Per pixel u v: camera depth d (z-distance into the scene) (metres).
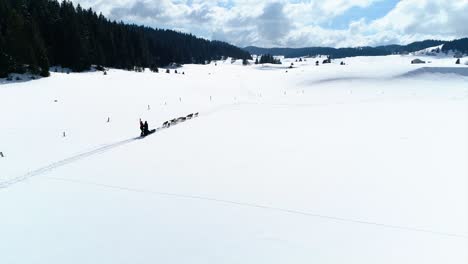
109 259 10.98
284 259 10.88
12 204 14.80
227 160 20.50
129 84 54.91
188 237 12.19
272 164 19.61
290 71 88.75
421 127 28.31
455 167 18.41
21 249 11.55
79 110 35.66
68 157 21.39
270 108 41.69
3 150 22.48
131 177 17.92
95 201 15.08
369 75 69.31
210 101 47.06
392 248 11.31
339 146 23.17
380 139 24.77
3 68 48.59
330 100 49.56
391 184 16.34
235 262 10.77
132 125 31.02
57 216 13.75
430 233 12.11
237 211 14.04
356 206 14.23
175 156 21.45
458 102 42.38
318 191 15.77
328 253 11.14
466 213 13.40
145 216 13.71
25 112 33.31
